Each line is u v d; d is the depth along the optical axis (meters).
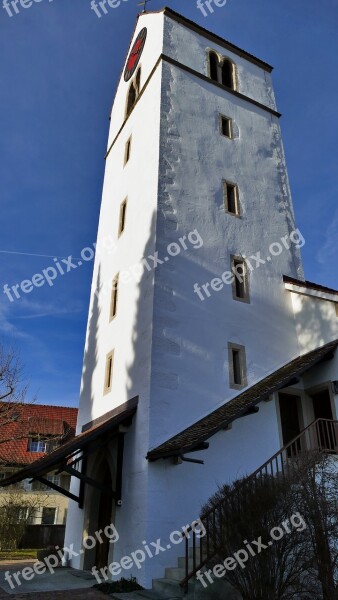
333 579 7.55
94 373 15.98
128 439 11.98
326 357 13.16
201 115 17.11
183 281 13.45
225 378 12.94
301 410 13.45
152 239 13.75
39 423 30.19
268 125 19.33
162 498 10.48
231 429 11.91
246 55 20.62
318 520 7.78
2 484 11.20
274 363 14.16
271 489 7.88
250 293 14.78
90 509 13.51
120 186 18.00
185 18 19.05
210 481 11.13
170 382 11.93
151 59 18.30
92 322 17.48
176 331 12.63
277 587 7.40
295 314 15.41
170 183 14.77
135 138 17.67
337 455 9.16
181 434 11.35
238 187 16.55
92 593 9.57
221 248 14.81
